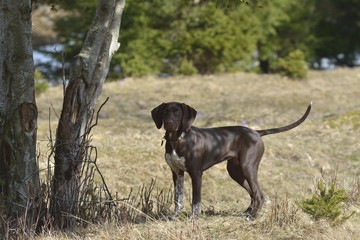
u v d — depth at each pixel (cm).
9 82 977
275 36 3125
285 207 1031
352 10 3791
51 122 1875
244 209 1163
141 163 1482
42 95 2445
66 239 934
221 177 1458
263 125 1853
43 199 987
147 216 1001
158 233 942
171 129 995
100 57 1041
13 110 978
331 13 3744
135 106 2219
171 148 1025
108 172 1418
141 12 2778
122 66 2767
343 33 3822
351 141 1697
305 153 1602
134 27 2791
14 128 979
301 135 1762
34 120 991
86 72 1009
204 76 2770
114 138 1666
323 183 1104
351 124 1845
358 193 1173
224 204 1253
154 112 1030
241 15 2859
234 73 2866
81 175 1014
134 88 2545
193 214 1027
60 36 2953
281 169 1519
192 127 1048
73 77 1009
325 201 976
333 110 2125
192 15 2766
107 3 1029
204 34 2767
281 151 1609
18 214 979
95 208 1023
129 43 2764
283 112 2056
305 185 1416
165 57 2842
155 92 2445
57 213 992
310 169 1522
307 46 3275
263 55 3111
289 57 2816
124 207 1022
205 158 1043
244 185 1104
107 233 941
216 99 2316
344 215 1012
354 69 3128
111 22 1065
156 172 1452
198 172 1032
